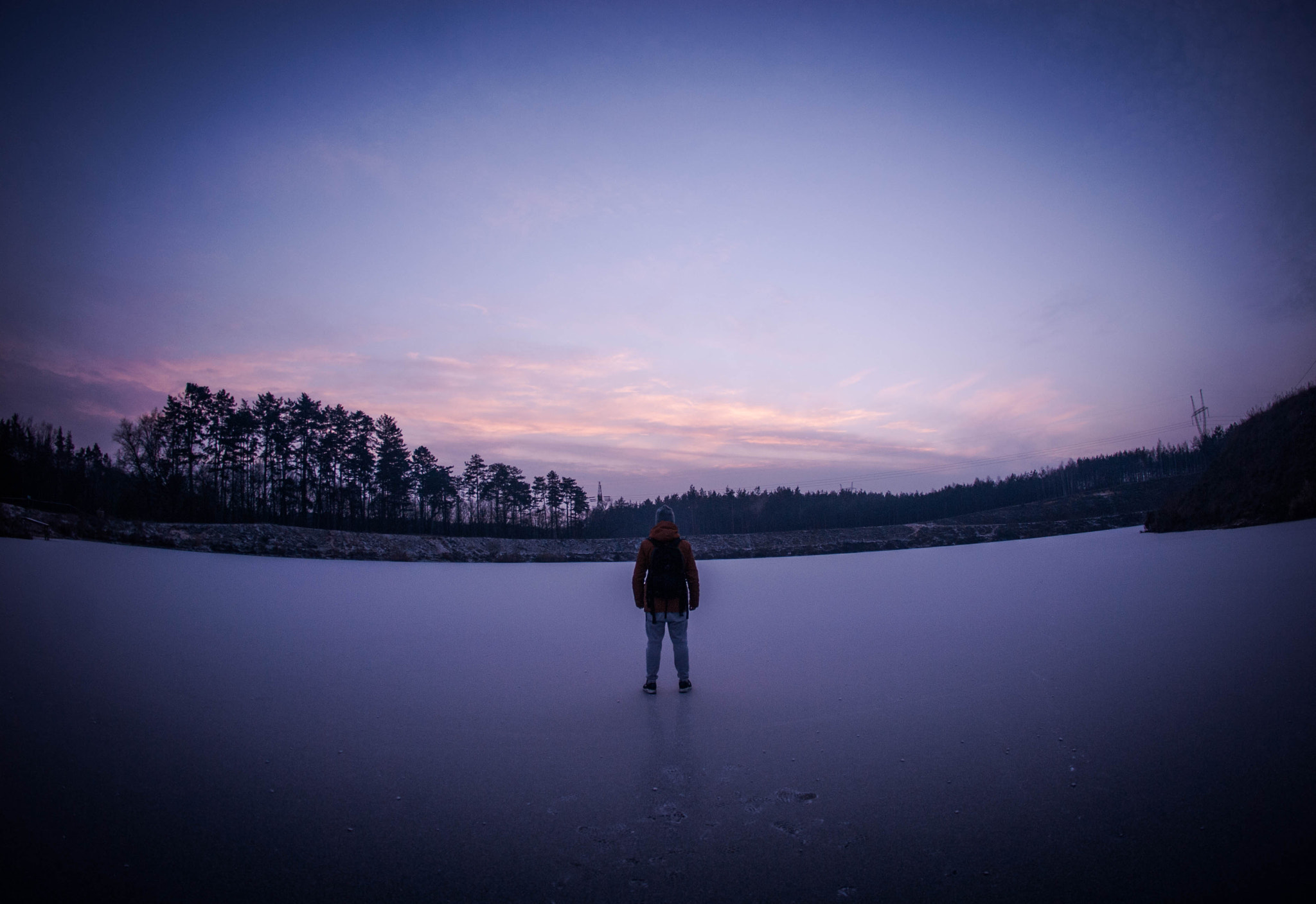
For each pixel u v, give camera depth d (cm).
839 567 2291
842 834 250
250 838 246
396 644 670
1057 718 375
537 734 381
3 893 199
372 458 5969
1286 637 519
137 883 210
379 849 241
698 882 218
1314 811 242
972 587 1183
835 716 404
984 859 225
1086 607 798
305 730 381
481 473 7512
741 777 310
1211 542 1697
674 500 13700
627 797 290
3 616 690
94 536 2322
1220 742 316
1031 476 11238
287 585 1274
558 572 2359
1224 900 193
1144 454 10631
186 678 485
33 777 292
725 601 1138
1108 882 206
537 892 212
